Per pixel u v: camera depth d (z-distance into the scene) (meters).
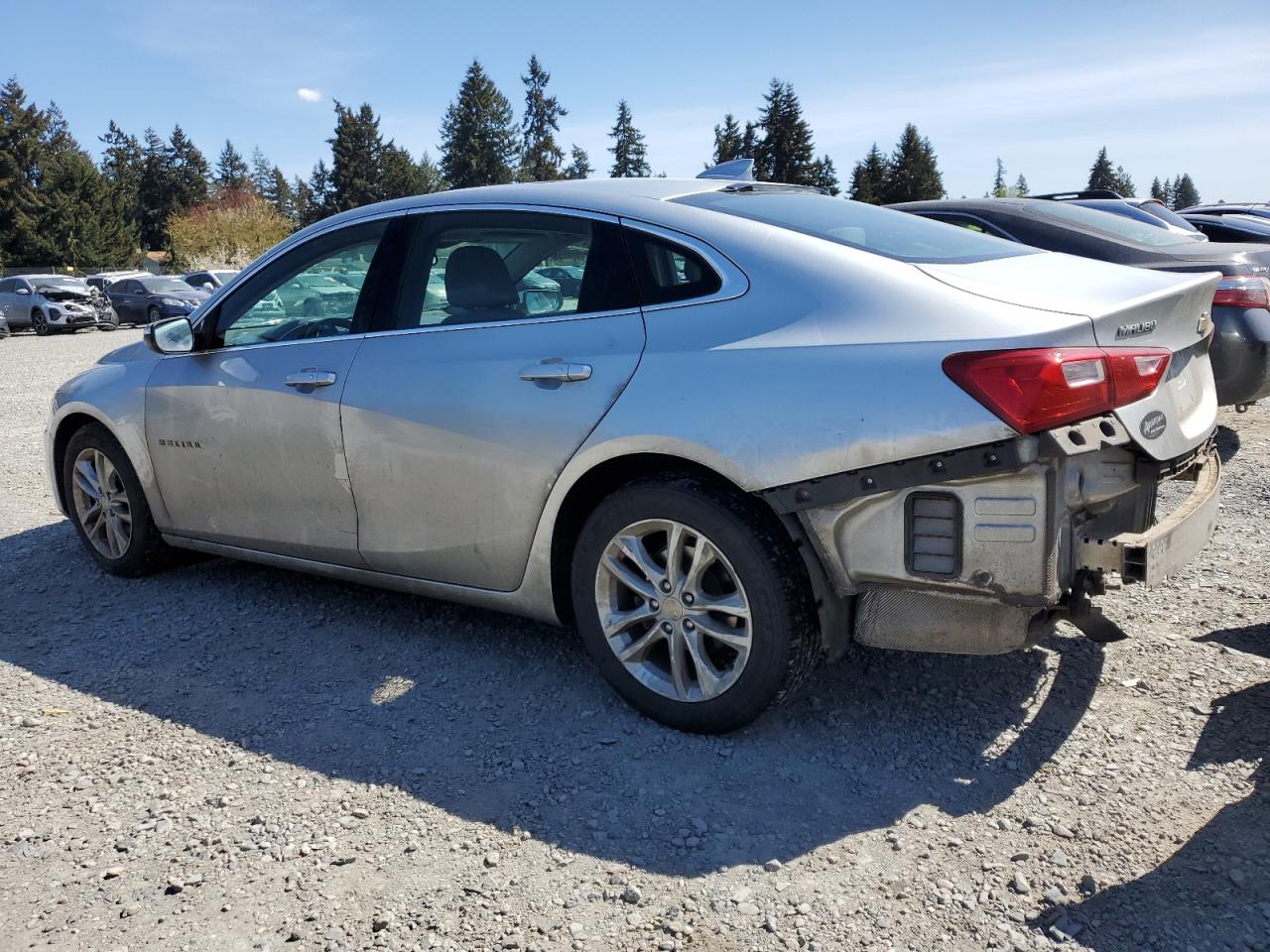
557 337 3.16
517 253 3.36
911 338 2.62
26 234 70.56
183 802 2.74
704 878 2.36
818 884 2.33
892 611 2.75
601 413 2.98
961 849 2.44
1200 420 3.02
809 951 2.11
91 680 3.55
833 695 3.26
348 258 3.79
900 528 2.63
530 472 3.15
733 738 3.01
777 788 2.73
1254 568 4.31
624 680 3.11
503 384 3.21
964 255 3.08
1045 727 3.02
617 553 3.08
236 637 3.92
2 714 3.29
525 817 2.64
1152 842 2.44
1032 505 2.50
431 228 3.60
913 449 2.55
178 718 3.25
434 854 2.49
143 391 4.31
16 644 3.92
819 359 2.70
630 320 3.05
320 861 2.46
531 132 108.75
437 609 4.14
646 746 2.98
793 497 2.70
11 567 4.88
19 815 2.69
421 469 3.41
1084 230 6.73
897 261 2.90
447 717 3.21
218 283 30.41
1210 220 11.66
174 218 74.56
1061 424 2.46
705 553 2.89
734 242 3.00
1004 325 2.55
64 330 26.88
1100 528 2.74
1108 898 2.24
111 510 4.61
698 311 2.95
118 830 2.62
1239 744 2.87
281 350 3.87
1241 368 5.97
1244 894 2.23
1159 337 2.81
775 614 2.79
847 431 2.62
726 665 3.11
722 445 2.76
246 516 4.05
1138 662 3.42
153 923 2.25
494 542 3.30
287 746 3.05
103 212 75.00
